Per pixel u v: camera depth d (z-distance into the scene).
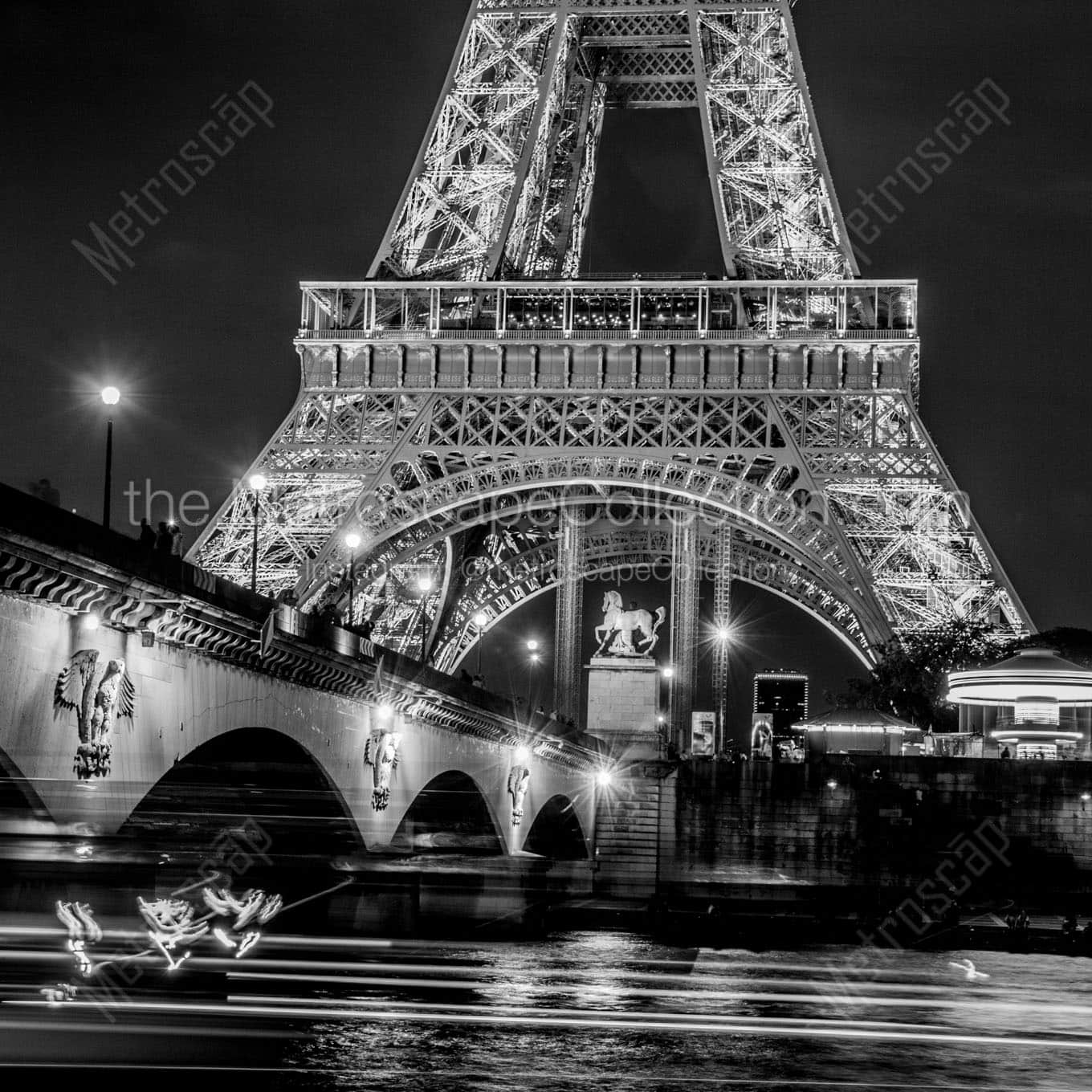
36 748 59.47
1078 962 145.50
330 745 92.50
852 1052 88.94
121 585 62.12
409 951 112.62
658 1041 88.44
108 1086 62.34
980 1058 88.69
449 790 132.12
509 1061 79.75
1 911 60.03
